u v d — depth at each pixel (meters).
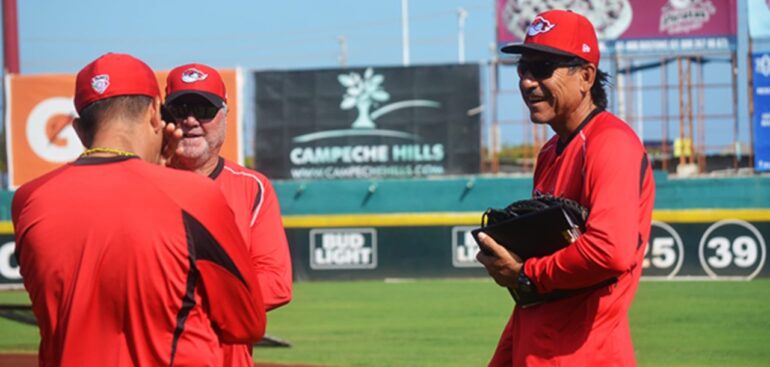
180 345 3.23
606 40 23.75
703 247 18.50
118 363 3.17
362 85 22.53
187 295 3.23
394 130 22.47
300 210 20.88
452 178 20.47
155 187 3.25
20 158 22.31
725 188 19.80
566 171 4.09
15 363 10.12
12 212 3.45
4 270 19.06
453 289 17.36
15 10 23.06
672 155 24.02
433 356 10.41
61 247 3.21
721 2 23.25
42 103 22.34
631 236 3.75
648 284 17.53
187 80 4.59
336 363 10.05
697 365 9.46
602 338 3.99
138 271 3.16
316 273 19.64
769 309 13.71
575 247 3.79
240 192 4.66
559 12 4.14
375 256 19.58
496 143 22.70
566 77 4.07
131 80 3.37
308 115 22.66
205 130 4.61
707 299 15.04
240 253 3.38
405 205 20.61
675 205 19.97
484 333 12.10
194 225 3.24
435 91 22.34
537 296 4.05
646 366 9.46
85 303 3.17
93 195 3.24
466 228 19.44
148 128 3.42
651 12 23.59
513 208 4.00
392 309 14.67
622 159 3.84
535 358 4.07
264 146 22.69
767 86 22.03
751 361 9.66
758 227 18.38
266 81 22.69
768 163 22.00
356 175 22.52
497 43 23.33
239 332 3.42
